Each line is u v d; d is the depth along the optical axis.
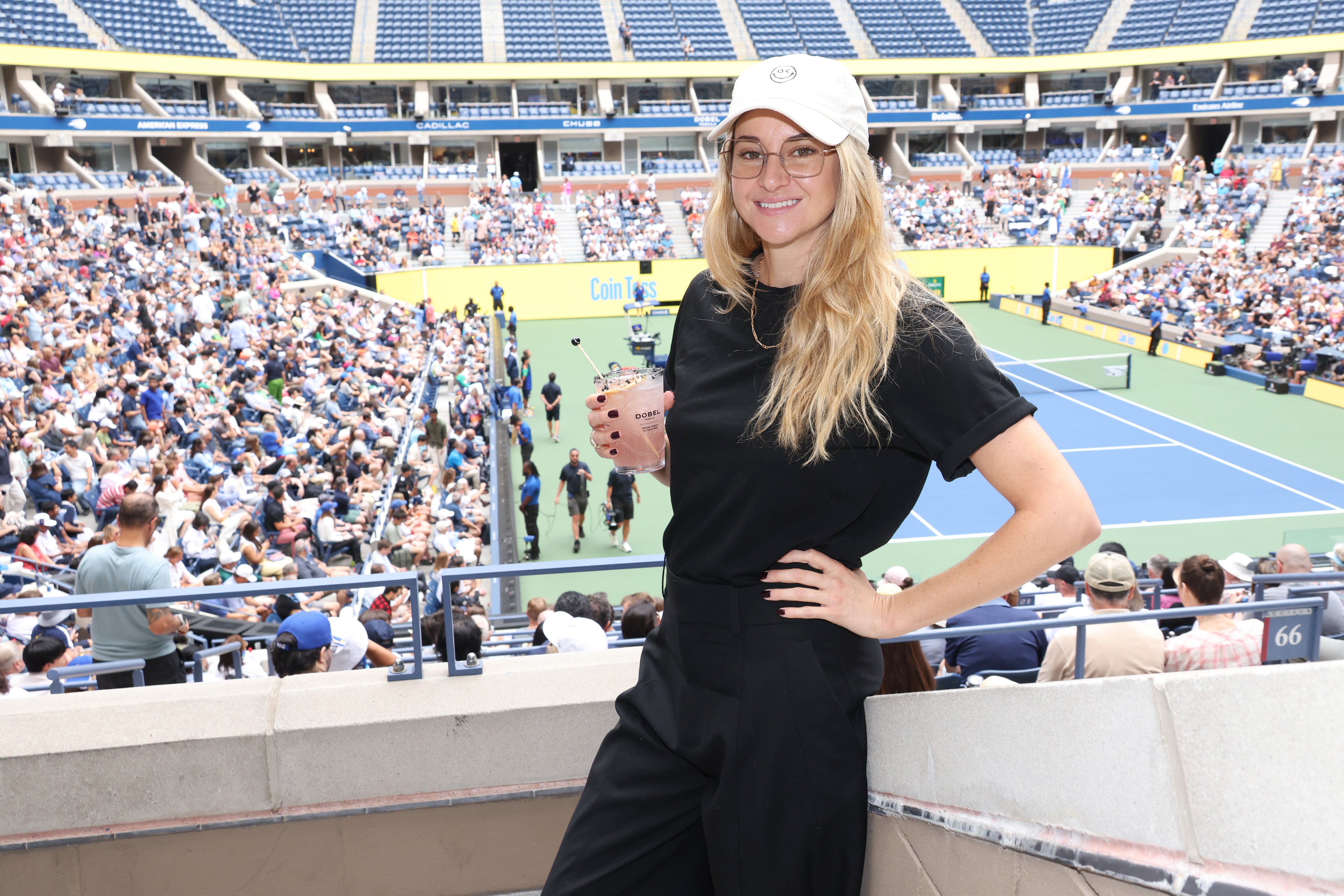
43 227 25.39
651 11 46.44
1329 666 0.93
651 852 1.84
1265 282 30.34
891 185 43.25
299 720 2.86
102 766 2.74
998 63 44.62
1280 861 0.94
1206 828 1.03
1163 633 7.15
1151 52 43.12
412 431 17.48
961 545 16.00
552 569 3.15
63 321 18.11
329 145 42.09
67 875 2.79
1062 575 8.60
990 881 1.45
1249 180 39.50
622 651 3.28
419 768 2.91
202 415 16.52
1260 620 5.51
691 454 1.75
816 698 1.69
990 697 1.41
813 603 1.68
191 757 2.79
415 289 36.47
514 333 31.83
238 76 37.88
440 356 24.34
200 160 37.81
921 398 1.56
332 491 13.38
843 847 1.73
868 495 1.65
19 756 2.70
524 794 2.96
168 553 9.61
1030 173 43.56
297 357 20.62
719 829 1.74
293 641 4.50
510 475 18.64
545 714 2.94
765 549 1.68
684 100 45.34
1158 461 19.75
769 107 1.64
